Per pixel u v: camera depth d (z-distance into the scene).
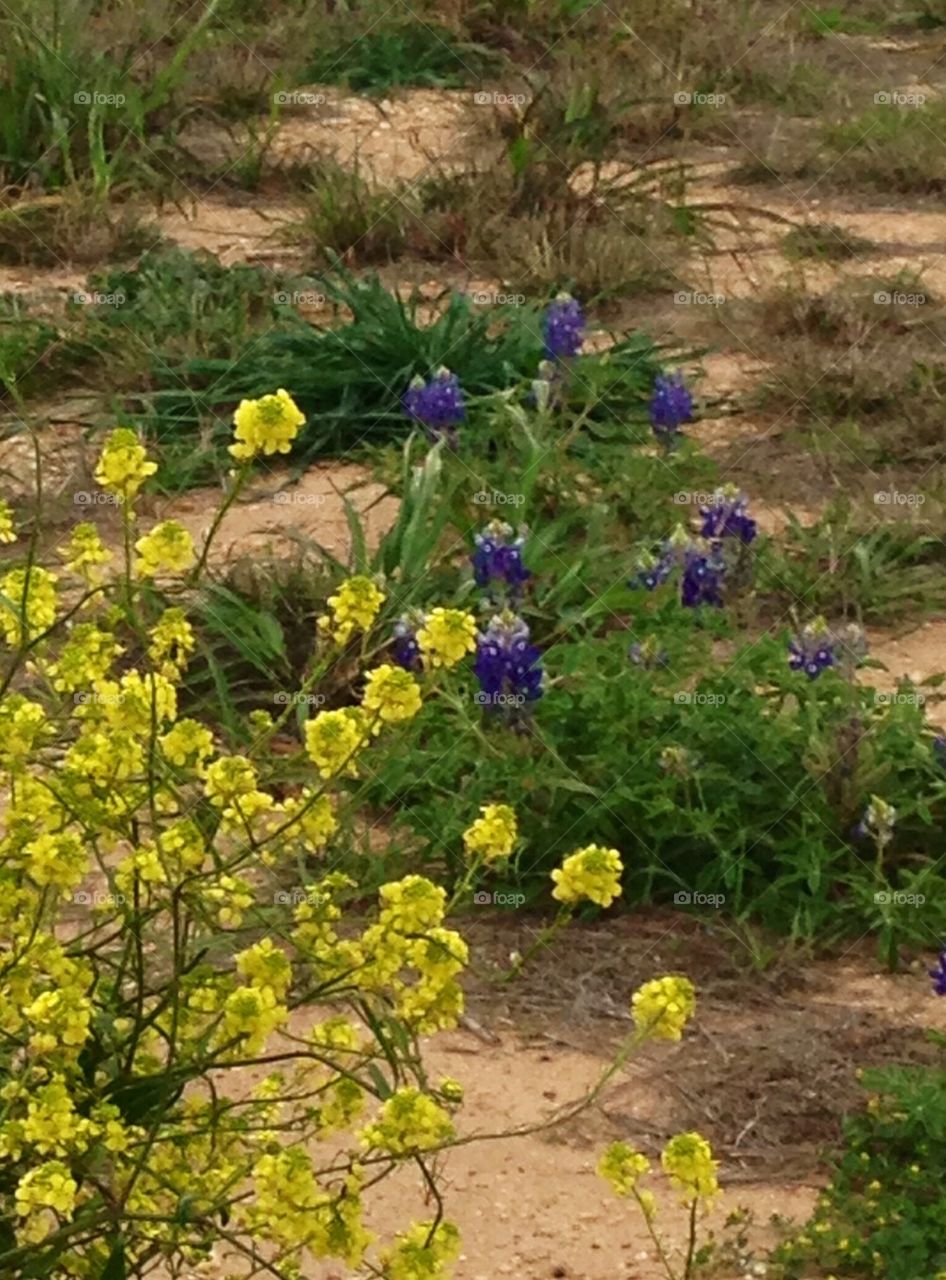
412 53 10.68
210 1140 2.53
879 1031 3.83
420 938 2.40
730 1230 3.28
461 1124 3.54
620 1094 3.64
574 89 9.27
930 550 5.98
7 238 8.21
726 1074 3.70
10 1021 2.39
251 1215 2.42
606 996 3.94
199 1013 2.55
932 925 4.14
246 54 10.48
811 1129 3.56
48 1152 2.31
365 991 2.50
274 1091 2.58
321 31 10.71
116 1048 2.46
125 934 2.55
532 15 10.93
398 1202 3.31
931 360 7.29
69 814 2.52
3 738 2.47
